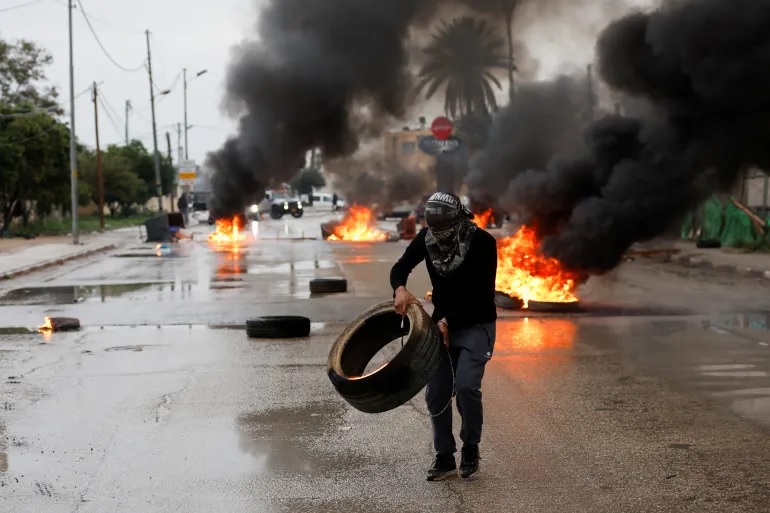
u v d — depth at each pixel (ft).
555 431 22.63
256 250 98.68
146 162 263.08
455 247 18.37
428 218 18.26
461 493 17.99
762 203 96.73
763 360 32.04
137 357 33.73
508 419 23.82
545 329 39.19
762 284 59.62
